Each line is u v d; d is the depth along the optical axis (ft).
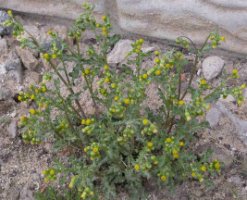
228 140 2.00
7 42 2.33
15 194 1.90
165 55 1.64
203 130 2.01
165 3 2.16
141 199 1.82
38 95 1.70
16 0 2.41
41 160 1.99
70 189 1.88
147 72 1.64
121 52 2.25
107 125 1.83
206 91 2.14
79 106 1.91
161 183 1.82
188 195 1.87
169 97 1.71
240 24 2.12
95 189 1.84
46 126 1.69
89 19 1.72
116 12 2.30
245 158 1.95
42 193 1.88
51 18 2.44
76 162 1.74
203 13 2.14
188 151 1.96
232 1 2.07
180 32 2.25
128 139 1.71
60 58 1.74
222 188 1.88
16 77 2.22
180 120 1.80
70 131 1.81
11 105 2.14
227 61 2.26
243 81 2.18
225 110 2.06
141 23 2.27
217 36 1.70
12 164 1.98
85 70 1.77
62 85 2.18
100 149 1.72
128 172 1.73
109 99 1.75
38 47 1.76
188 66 2.22
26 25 2.43
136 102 1.64
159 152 1.84
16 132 2.04
